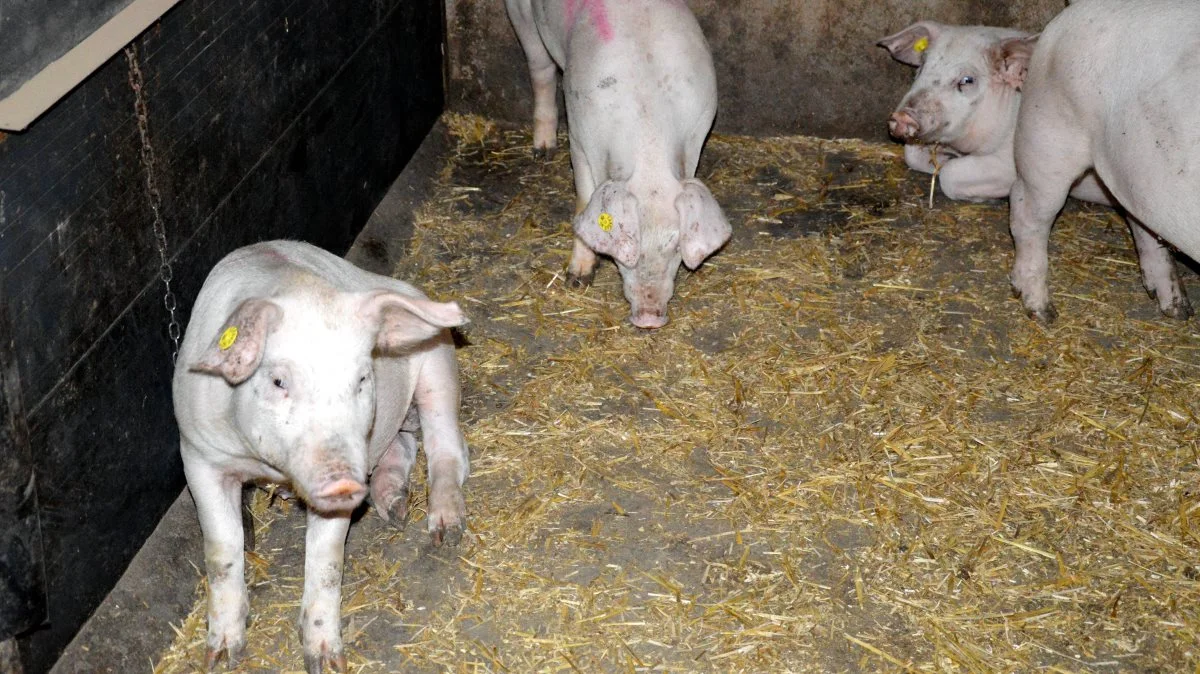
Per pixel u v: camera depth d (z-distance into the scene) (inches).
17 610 132.6
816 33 278.4
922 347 222.8
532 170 276.7
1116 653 164.2
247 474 156.9
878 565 177.6
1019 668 161.6
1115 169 199.2
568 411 206.8
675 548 180.2
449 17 285.4
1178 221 189.6
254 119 190.4
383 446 170.7
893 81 281.1
